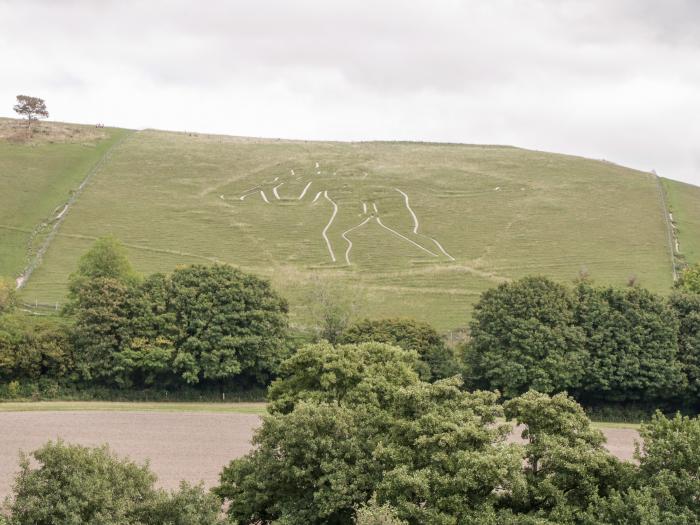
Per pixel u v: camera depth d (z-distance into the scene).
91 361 95.25
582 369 94.38
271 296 105.56
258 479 45.75
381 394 53.62
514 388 93.56
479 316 101.38
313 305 117.62
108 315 97.19
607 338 97.44
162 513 38.34
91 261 113.56
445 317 126.25
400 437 45.47
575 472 42.75
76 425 75.44
